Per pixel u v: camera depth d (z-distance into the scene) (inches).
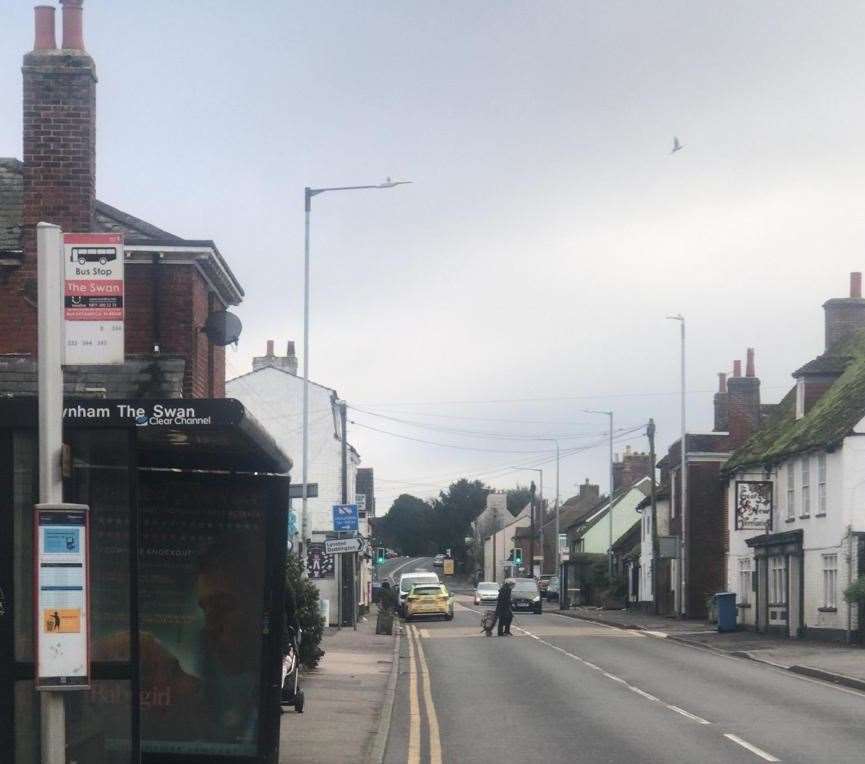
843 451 1453.0
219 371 1010.1
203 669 486.9
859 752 609.9
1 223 831.1
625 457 3973.9
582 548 3786.9
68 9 797.2
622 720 749.3
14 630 367.2
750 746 632.4
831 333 1876.2
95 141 803.4
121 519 371.6
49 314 343.6
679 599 2256.4
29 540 367.2
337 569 1929.1
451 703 863.7
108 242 354.0
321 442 2308.1
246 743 485.4
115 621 372.8
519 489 6673.2
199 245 860.0
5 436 366.3
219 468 488.7
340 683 960.3
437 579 2635.3
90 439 370.3
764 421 2174.0
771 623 1697.8
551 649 1417.3
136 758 371.6
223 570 489.4
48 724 332.5
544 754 615.5
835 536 1473.9
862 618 1386.6
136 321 857.5
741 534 1916.8
